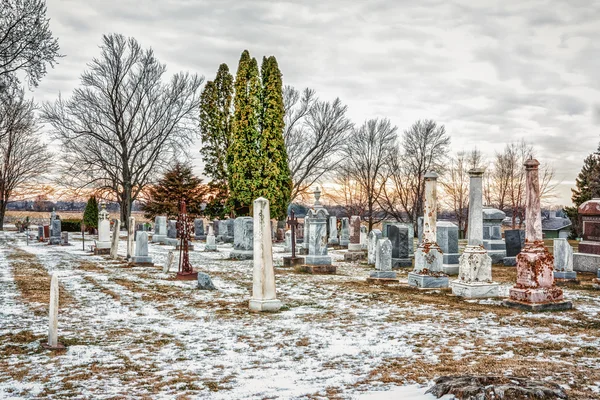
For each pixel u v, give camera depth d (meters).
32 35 18.28
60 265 23.91
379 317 11.34
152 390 6.59
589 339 8.92
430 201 16.48
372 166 65.25
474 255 14.30
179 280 18.56
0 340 9.42
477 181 14.41
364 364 7.55
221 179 56.81
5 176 56.53
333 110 62.97
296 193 64.56
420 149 61.97
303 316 11.66
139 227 46.00
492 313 11.61
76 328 10.52
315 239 21.94
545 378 6.41
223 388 6.59
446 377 6.00
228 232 42.47
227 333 9.97
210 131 56.66
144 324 10.91
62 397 6.37
